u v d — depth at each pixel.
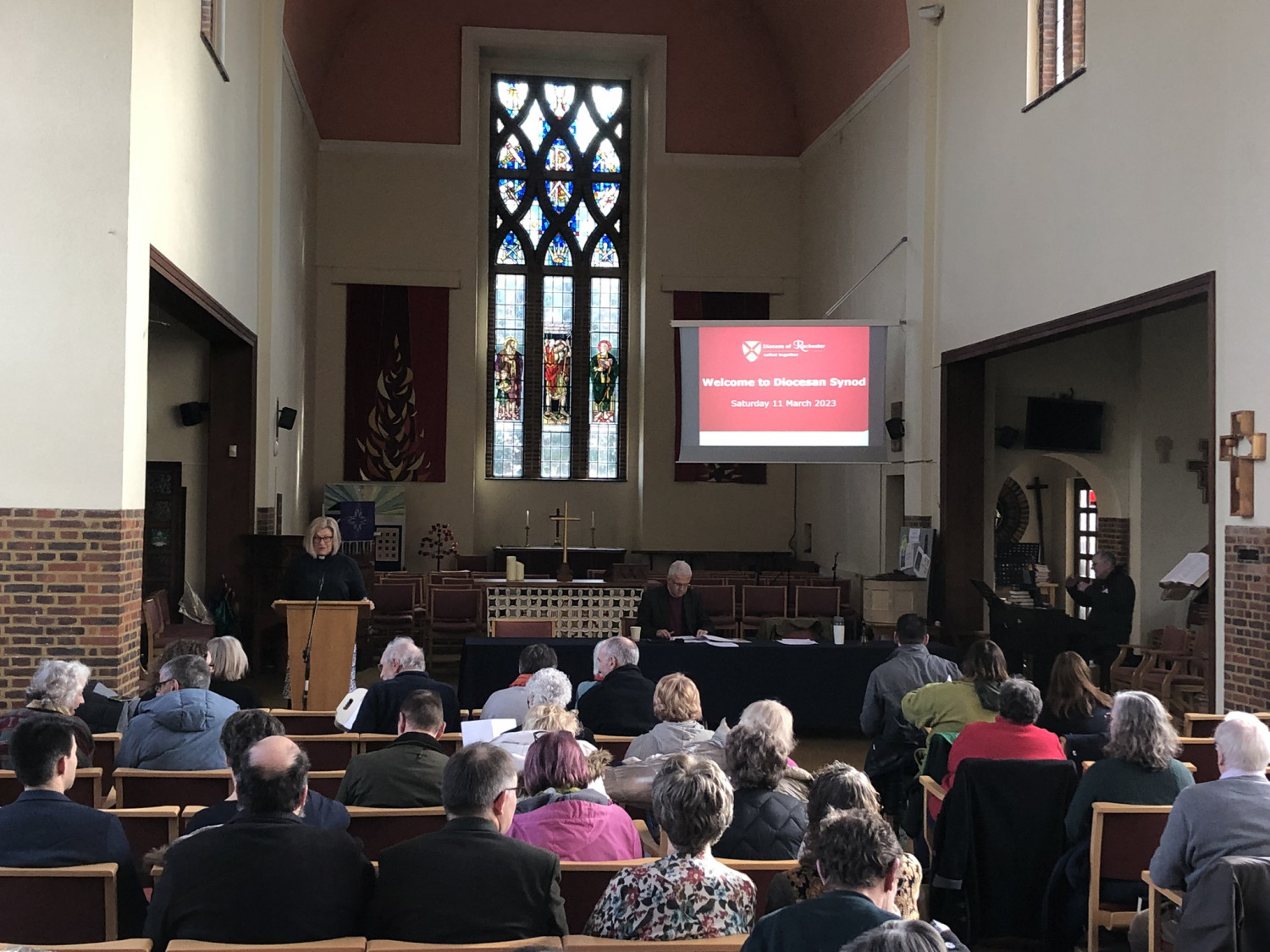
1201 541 13.30
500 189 19.28
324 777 4.57
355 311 18.05
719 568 18.72
